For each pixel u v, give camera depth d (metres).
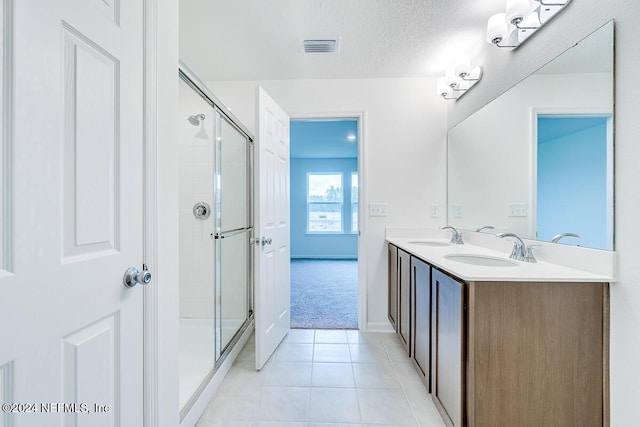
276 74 2.44
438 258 1.52
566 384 1.10
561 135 1.33
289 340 2.32
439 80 2.29
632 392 1.01
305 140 4.96
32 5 0.60
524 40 1.57
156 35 1.02
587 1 1.19
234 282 2.34
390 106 2.52
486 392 1.11
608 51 1.09
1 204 0.55
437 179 2.51
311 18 1.73
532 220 1.53
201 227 2.42
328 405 1.52
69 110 0.69
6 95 0.56
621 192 1.05
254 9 1.65
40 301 0.62
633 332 1.01
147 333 0.97
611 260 1.07
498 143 1.82
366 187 2.53
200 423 1.40
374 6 1.63
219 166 2.08
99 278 0.77
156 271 1.02
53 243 0.65
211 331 2.32
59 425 0.66
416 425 1.38
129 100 0.89
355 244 6.59
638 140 0.99
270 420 1.41
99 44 0.77
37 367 0.61
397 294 2.21
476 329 1.11
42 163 0.62
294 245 6.65
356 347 2.20
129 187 0.89
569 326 1.10
